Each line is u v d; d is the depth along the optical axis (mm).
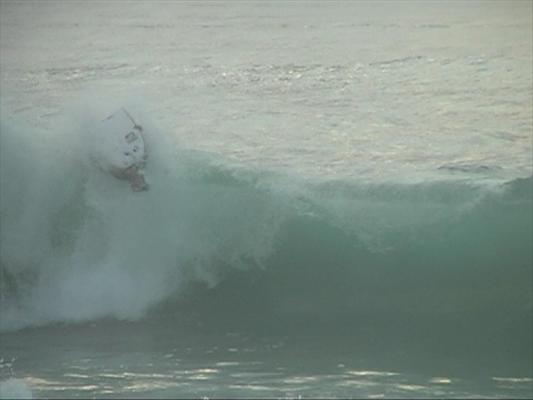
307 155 65375
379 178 55312
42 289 51469
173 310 50531
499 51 118125
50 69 118562
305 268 51031
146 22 175625
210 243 51750
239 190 52406
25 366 43656
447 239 50062
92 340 47125
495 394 39031
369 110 83312
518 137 70750
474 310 48562
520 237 49594
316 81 100750
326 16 174500
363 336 46594
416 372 41688
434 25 152500
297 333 47219
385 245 50500
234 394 39156
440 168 60250
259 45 133625
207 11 193250
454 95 89625
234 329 48000
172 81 103562
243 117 81000
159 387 40250
